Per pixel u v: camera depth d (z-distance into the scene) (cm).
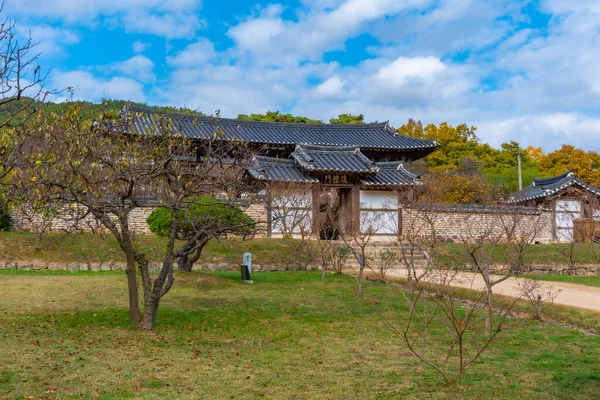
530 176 5847
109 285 1611
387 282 1969
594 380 844
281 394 775
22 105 1045
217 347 1048
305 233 2481
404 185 2883
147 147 1194
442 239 2817
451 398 755
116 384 783
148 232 2430
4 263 1923
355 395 773
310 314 1404
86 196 1048
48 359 887
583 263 2583
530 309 1479
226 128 3353
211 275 1852
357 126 3844
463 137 6556
